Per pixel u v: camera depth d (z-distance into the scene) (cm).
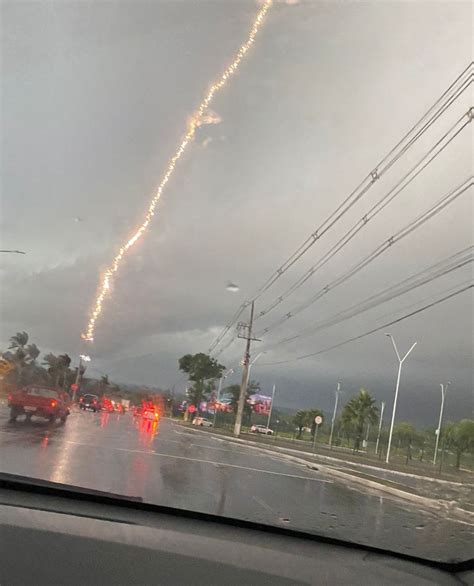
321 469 2405
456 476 2580
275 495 1251
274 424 9425
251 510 945
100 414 4509
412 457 5162
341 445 7125
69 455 1453
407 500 1491
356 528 859
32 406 2506
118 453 1698
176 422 6034
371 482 1917
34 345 4244
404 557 599
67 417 3078
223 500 1039
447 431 4728
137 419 4769
